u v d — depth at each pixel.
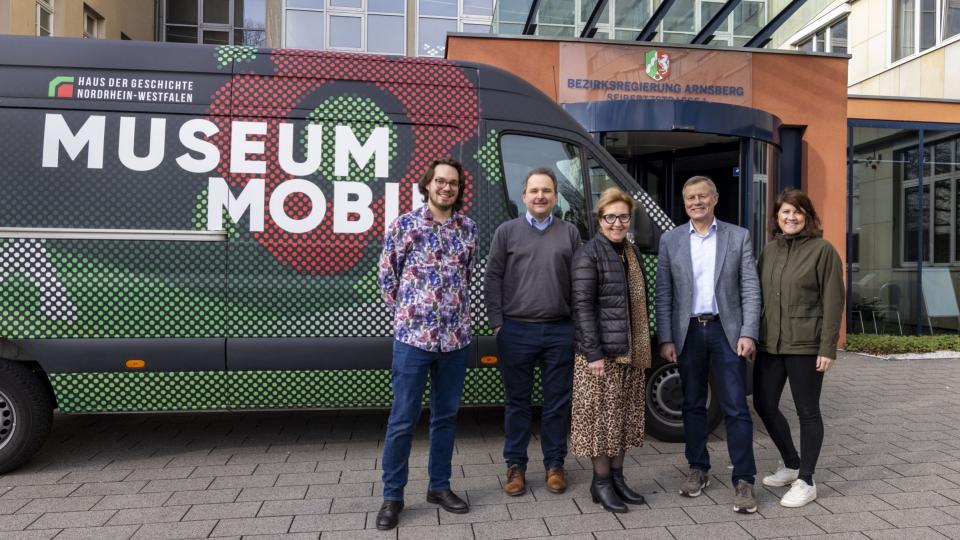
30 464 4.06
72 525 3.15
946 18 11.84
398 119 4.16
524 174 4.30
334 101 4.12
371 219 4.09
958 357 8.10
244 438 4.62
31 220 3.85
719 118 7.62
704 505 3.43
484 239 4.20
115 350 3.89
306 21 16.55
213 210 3.97
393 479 3.18
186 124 3.98
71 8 13.82
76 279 3.86
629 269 3.41
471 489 3.64
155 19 18.61
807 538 3.03
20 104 3.89
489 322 3.55
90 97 3.93
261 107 4.05
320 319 4.04
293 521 3.21
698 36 8.91
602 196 3.38
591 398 3.31
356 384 4.09
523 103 4.34
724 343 3.46
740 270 3.50
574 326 3.37
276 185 4.03
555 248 3.46
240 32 19.33
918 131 9.77
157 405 3.97
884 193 9.73
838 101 8.98
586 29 8.98
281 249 4.02
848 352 8.61
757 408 3.66
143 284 3.90
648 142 8.51
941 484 3.73
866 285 9.68
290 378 4.04
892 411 5.41
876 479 3.82
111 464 4.06
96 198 3.90
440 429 3.33
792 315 3.40
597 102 7.60
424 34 16.86
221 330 3.97
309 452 4.30
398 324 3.18
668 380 4.48
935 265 9.91
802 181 9.08
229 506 3.39
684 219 9.23
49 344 3.85
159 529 3.11
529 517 3.26
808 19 11.37
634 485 3.72
